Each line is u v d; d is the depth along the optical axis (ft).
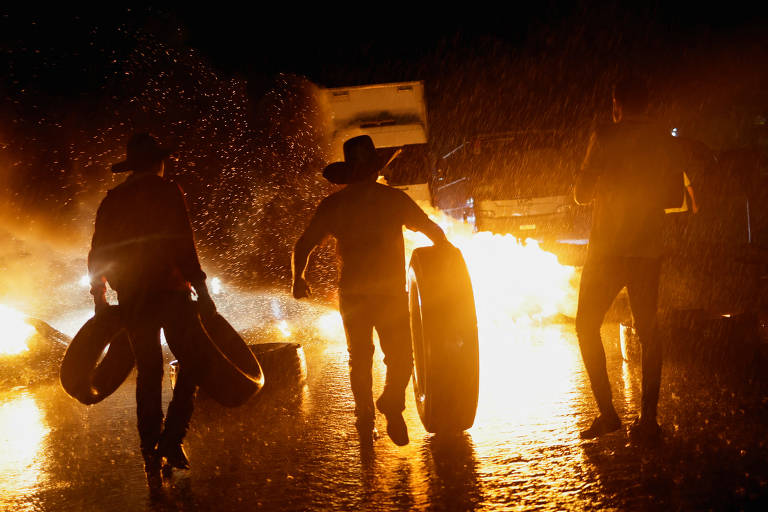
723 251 40.45
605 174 12.89
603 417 12.71
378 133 47.88
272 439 14.42
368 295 13.19
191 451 13.99
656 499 9.87
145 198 12.44
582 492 10.34
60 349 25.07
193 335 12.56
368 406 13.51
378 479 11.59
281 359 18.66
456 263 13.24
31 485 12.64
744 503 9.52
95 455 14.29
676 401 14.62
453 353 12.76
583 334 13.05
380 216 13.39
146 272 12.35
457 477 11.39
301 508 10.57
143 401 12.59
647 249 12.64
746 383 15.69
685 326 17.92
